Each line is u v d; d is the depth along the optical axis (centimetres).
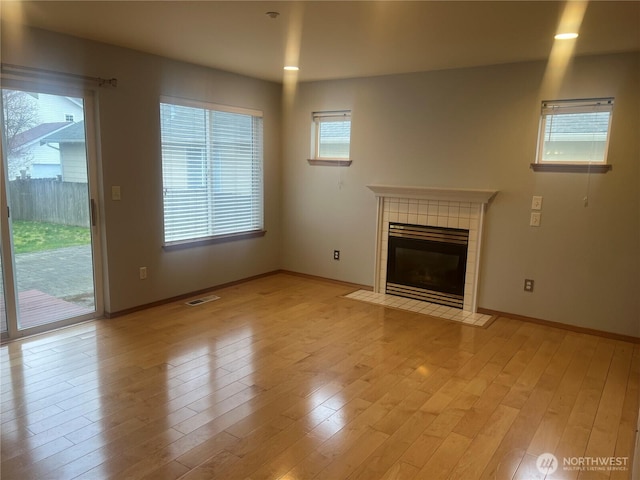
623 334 383
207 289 501
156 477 206
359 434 243
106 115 383
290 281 558
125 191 407
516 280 429
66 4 276
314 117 539
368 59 406
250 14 287
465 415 265
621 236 375
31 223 354
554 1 252
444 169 455
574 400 284
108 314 409
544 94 395
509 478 212
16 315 354
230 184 515
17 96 335
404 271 496
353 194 520
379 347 361
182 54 407
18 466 212
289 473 212
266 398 278
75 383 290
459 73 434
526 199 414
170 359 329
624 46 342
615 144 369
